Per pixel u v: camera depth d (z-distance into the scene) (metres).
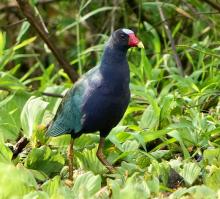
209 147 11.76
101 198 9.54
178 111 12.83
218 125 12.22
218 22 15.36
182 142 11.43
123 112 11.30
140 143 11.60
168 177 10.56
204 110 13.23
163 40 16.50
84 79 11.30
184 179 10.55
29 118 12.05
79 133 11.45
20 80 15.09
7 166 9.36
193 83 13.21
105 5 16.69
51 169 11.43
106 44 11.29
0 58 13.85
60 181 10.22
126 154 11.43
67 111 11.44
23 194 9.64
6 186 9.14
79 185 10.04
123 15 16.50
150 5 15.26
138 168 10.86
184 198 9.31
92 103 11.09
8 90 13.67
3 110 13.18
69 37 17.91
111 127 11.39
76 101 11.27
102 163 11.37
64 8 17.86
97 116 11.15
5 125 12.84
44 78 15.09
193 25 15.92
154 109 12.41
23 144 11.96
